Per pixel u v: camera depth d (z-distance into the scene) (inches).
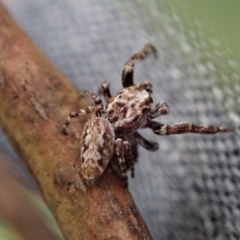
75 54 2.8
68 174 2.2
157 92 2.6
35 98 2.3
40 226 2.3
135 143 2.6
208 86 2.4
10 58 2.4
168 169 2.5
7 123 2.3
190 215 2.4
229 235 2.4
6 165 2.5
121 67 2.7
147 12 2.6
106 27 2.7
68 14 2.8
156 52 2.6
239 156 2.4
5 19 2.4
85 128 2.3
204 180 2.4
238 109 2.4
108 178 2.3
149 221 2.5
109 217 2.2
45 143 2.3
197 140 2.5
